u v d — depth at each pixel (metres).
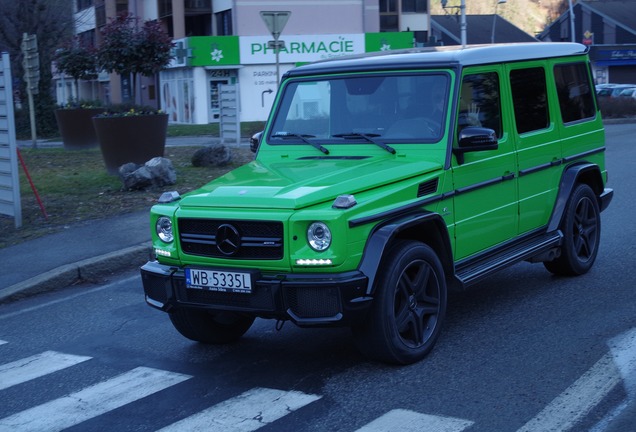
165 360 6.41
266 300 5.38
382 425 4.83
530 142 7.21
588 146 8.25
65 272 9.18
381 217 5.48
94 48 29.02
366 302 5.31
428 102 6.36
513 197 6.96
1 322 7.92
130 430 5.06
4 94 11.44
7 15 30.80
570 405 4.96
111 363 6.43
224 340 6.68
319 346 6.49
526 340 6.27
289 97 7.03
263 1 44.41
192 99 44.44
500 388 5.31
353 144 6.49
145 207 12.45
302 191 5.48
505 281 8.20
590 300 7.29
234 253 5.48
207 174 15.46
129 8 49.53
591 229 8.23
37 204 13.12
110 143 15.58
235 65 44.12
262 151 6.89
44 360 6.62
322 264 5.23
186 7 45.72
